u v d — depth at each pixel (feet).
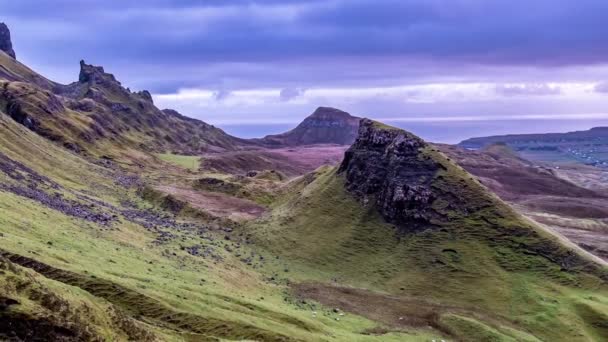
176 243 422.41
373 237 523.70
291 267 472.44
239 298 288.92
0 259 154.71
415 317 369.09
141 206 592.60
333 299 387.96
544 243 463.42
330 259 500.74
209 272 350.43
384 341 291.99
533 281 426.92
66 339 141.08
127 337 166.40
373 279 460.55
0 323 131.95
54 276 213.25
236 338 226.79
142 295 228.22
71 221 345.72
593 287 414.41
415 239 501.97
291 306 334.24
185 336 204.33
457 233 494.18
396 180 555.69
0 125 577.84
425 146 589.73
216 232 558.15
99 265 255.70
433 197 532.73
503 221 495.00
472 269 449.48
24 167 482.69
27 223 279.49
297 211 597.52
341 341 268.82
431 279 446.60
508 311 390.42
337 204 588.50
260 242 538.88
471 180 546.26
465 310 387.34
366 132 643.04
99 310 168.86
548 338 351.46
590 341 341.21
